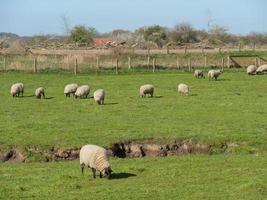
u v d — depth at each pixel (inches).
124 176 1114.1
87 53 4013.3
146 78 2940.5
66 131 1521.9
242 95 2287.2
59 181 1075.3
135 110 1888.5
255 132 1502.2
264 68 3198.8
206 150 1403.8
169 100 2138.3
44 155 1343.5
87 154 1092.5
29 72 3159.5
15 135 1473.9
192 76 3043.8
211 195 969.5
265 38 7214.6
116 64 3447.3
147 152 1407.5
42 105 2028.8
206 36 6889.8
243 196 959.0
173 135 1462.8
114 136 1451.8
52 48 4793.3
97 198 962.1
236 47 5438.0
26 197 976.9
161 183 1056.2
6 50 4340.6
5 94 2349.9
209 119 1706.4
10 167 1227.9
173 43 5625.0
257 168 1166.3
